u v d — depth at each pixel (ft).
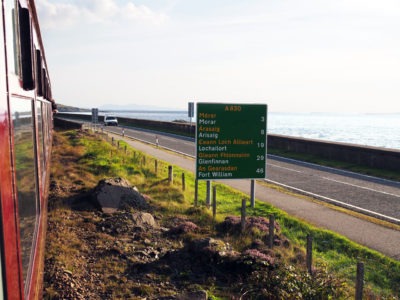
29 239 13.58
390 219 49.16
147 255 34.27
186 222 43.65
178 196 57.57
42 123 30.22
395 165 82.43
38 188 19.63
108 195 47.75
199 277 30.66
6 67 10.42
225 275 31.09
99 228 40.40
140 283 28.86
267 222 45.27
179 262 32.94
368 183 72.79
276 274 29.14
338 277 30.40
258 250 35.68
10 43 11.71
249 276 29.89
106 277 29.30
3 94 9.60
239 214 51.85
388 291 30.58
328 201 59.41
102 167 73.41
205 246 33.99
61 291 26.08
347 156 96.12
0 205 8.30
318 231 43.24
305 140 111.65
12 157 10.25
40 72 32.09
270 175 81.61
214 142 54.95
